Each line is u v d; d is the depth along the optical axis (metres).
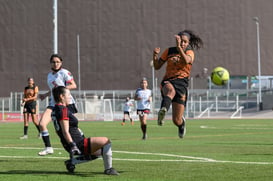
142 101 42.44
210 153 28.23
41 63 172.12
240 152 28.92
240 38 170.88
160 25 168.88
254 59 171.62
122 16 169.50
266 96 130.38
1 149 31.55
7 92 172.50
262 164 22.64
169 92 22.02
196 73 168.50
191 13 169.12
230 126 69.81
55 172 20.09
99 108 105.81
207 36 169.75
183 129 23.33
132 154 27.59
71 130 18.86
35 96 44.34
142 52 169.12
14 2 172.12
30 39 172.12
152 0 169.00
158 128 65.12
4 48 172.75
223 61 170.25
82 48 170.50
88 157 19.38
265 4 172.12
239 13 170.62
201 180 17.92
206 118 111.94
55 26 68.06
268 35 172.38
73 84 25.58
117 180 17.86
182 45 22.62
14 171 20.47
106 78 170.00
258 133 51.84
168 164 22.72
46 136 25.52
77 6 170.25
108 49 170.00
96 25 170.12
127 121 97.06
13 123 86.56
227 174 19.41
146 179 18.11
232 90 158.62
